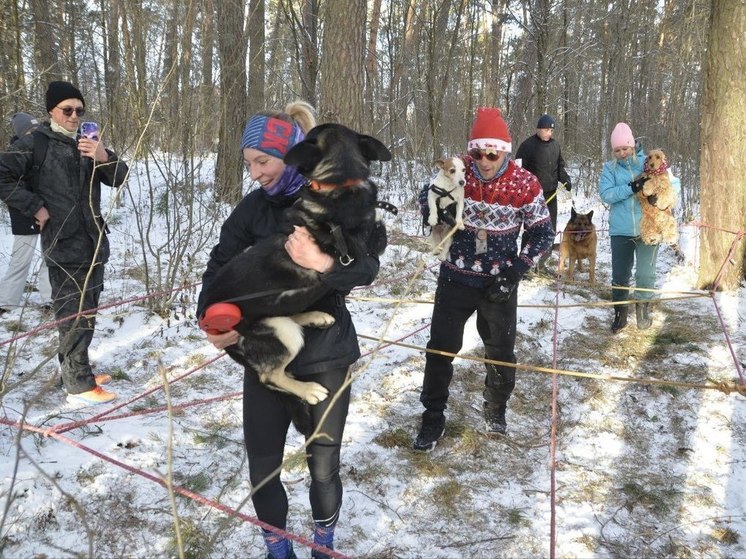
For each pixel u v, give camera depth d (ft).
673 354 17.51
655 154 18.08
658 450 12.62
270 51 39.73
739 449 12.51
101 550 9.02
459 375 16.01
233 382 15.17
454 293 11.87
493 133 10.96
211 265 8.39
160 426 12.60
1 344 9.87
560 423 13.67
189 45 19.42
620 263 19.06
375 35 45.37
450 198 11.71
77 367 13.26
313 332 7.71
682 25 52.85
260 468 7.91
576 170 62.34
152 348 16.84
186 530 9.51
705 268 23.31
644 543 9.79
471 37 42.63
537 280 25.50
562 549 9.60
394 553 9.42
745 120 21.72
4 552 8.78
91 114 23.80
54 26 27.35
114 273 22.70
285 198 7.85
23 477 10.25
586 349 18.07
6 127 22.58
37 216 12.14
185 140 20.21
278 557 8.13
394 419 13.61
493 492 11.12
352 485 11.07
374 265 7.38
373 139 7.48
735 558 9.45
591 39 61.11
